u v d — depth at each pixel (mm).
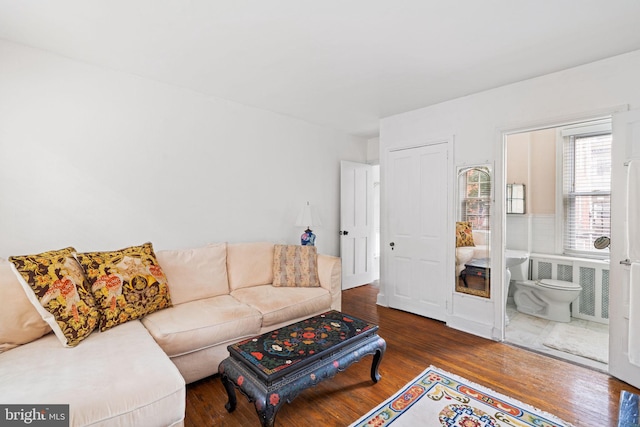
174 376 1488
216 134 3262
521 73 2633
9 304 1676
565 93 2545
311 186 4270
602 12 1796
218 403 1993
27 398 1230
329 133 4504
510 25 1943
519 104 2799
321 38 2115
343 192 4621
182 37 2115
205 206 3197
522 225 4043
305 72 2656
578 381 2221
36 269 1709
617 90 2303
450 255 3297
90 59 2432
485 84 2869
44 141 2312
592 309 3455
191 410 1924
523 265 3822
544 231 3914
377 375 2221
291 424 1801
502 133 2908
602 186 3535
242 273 3037
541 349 2750
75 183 2447
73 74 2426
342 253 4633
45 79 2309
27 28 2006
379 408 1935
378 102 3375
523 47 2213
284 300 2699
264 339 1948
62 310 1711
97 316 1889
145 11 1822
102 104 2561
